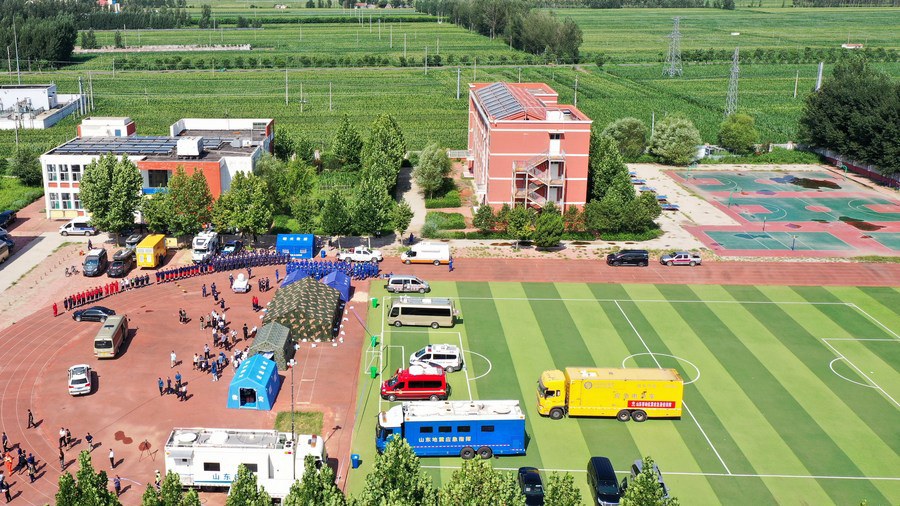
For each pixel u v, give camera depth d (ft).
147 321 338.34
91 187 415.85
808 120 651.25
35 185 545.44
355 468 243.81
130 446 252.42
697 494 234.17
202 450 229.25
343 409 275.18
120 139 513.04
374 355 312.71
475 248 435.12
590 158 491.72
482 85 589.73
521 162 456.86
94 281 380.37
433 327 338.13
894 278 401.90
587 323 343.87
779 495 234.79
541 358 312.29
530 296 371.97
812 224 485.15
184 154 466.70
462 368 303.48
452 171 599.16
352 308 355.97
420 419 245.45
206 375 295.28
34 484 233.55
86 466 194.29
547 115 456.45
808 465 249.14
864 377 303.07
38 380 290.15
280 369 299.58
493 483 195.52
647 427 268.00
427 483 202.28
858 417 276.00
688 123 627.87
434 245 411.34
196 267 389.39
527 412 275.39
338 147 583.58
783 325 345.72
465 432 247.91
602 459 236.22
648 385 267.80
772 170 612.70
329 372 299.58
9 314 343.46
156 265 397.39
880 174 581.53
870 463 250.98
